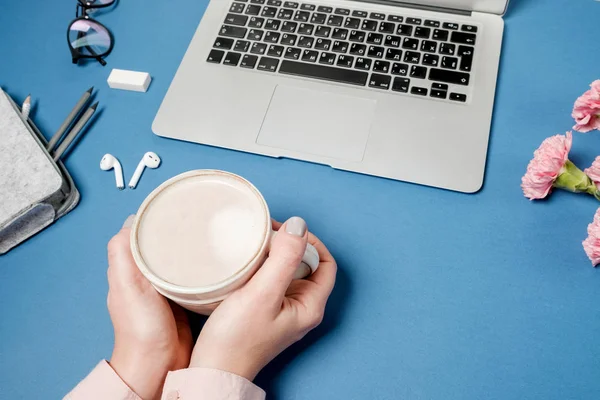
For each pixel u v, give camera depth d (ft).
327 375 1.63
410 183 1.88
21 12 2.42
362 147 1.91
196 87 2.07
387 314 1.70
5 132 1.94
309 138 1.95
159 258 1.31
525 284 1.71
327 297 1.61
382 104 1.96
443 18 2.09
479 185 1.83
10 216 1.81
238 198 1.37
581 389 1.56
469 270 1.74
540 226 1.78
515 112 1.97
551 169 1.67
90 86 2.20
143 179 1.99
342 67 2.02
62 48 2.31
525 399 1.56
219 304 1.38
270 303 1.38
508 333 1.65
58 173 1.86
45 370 1.72
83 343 1.75
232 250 1.31
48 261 1.88
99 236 1.91
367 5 2.13
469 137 1.89
